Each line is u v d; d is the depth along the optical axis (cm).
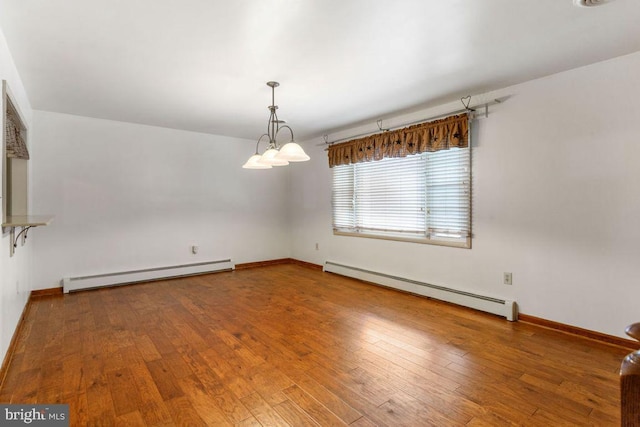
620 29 215
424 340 276
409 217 414
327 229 547
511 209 320
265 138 570
